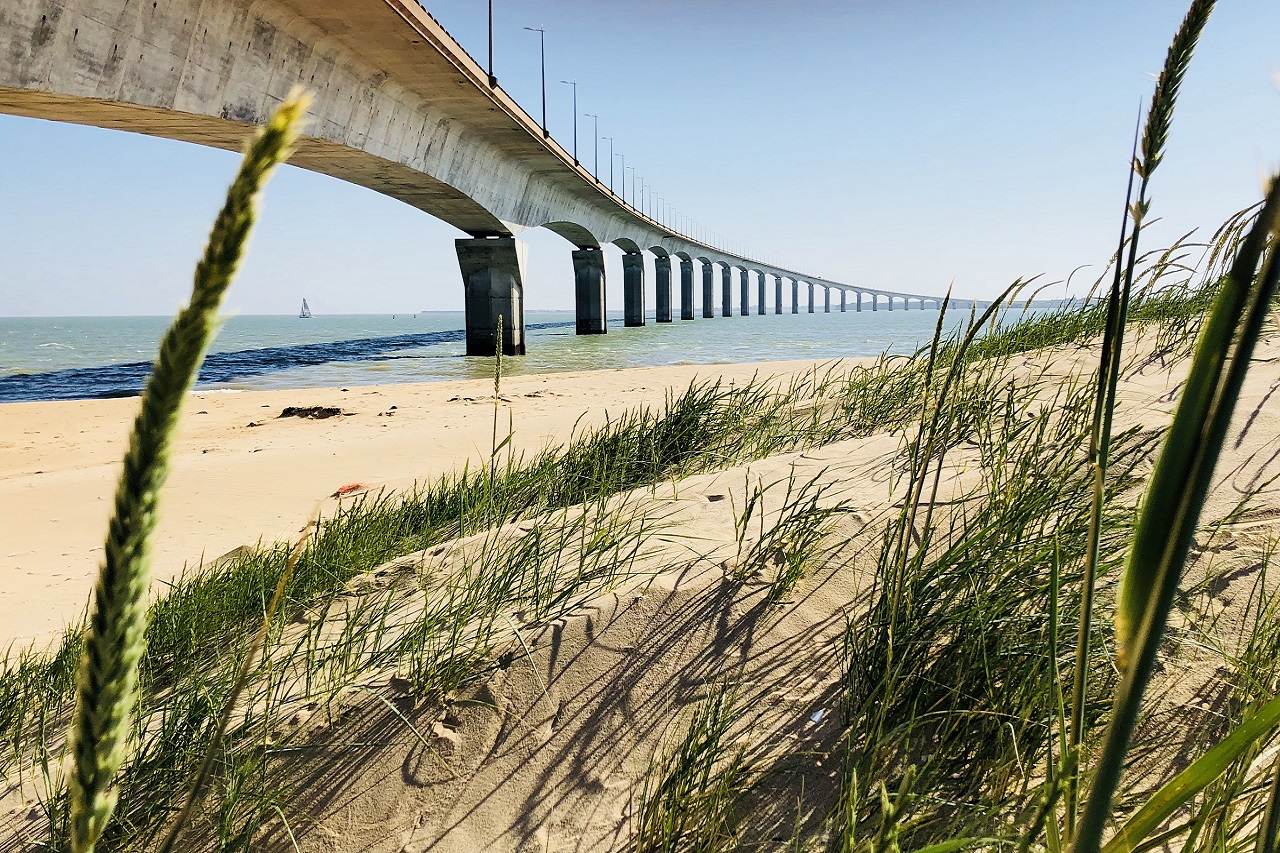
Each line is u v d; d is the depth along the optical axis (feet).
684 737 8.32
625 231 195.31
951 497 11.48
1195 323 17.57
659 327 213.25
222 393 58.34
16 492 28.40
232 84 51.85
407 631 10.64
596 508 14.32
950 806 6.72
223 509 24.30
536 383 57.52
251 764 8.32
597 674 9.22
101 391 67.92
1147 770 6.77
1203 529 9.80
